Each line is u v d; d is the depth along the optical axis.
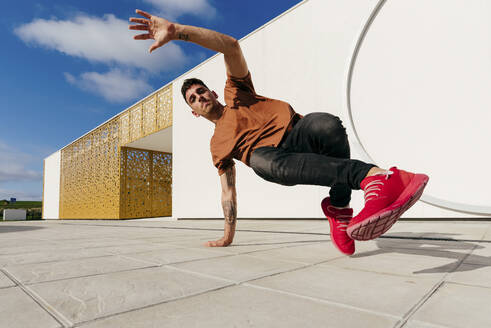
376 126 5.23
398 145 4.98
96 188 15.42
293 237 2.82
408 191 0.97
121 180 13.62
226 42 1.47
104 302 0.83
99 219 14.95
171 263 1.45
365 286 0.99
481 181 4.17
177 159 10.14
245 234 3.32
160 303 0.82
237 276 1.15
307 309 0.76
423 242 2.21
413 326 0.64
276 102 1.63
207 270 1.27
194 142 9.58
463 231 3.12
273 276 1.15
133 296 0.89
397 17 5.14
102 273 1.23
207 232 3.79
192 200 9.42
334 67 6.28
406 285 1.00
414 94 4.88
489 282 1.02
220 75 8.99
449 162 4.48
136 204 13.95
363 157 4.39
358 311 0.74
